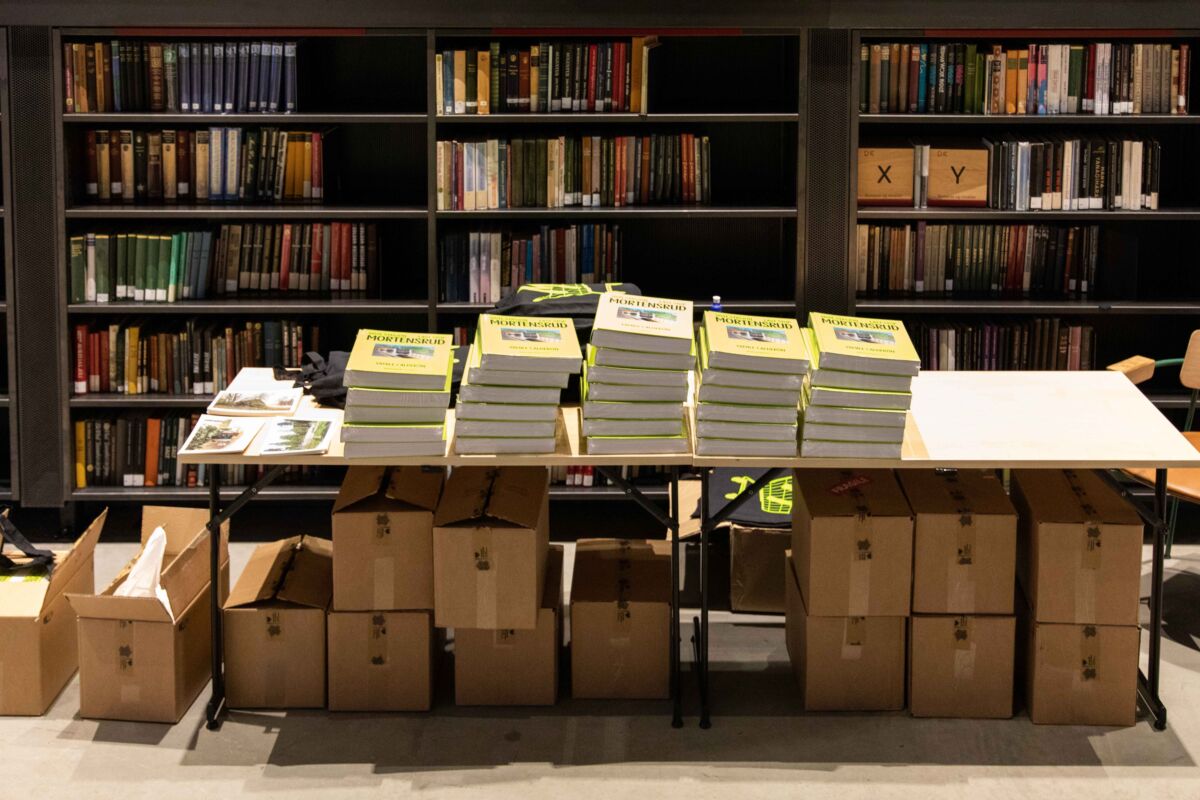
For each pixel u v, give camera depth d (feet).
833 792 11.53
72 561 13.29
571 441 12.23
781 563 14.92
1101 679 12.48
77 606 12.42
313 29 16.33
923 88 16.88
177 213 16.63
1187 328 18.75
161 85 16.80
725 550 16.83
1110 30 16.47
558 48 16.65
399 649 12.72
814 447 11.76
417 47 17.95
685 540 16.89
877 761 12.00
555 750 12.19
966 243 17.52
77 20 16.25
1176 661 13.88
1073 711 12.55
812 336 12.37
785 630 14.32
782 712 12.85
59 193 16.58
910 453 11.89
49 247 16.71
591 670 13.02
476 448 11.82
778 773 11.82
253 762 12.00
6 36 16.29
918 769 11.86
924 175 17.13
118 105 16.79
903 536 12.32
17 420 17.04
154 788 11.60
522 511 12.46
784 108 17.92
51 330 16.88
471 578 12.25
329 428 12.47
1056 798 11.43
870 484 12.99
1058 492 12.88
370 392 11.63
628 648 12.98
